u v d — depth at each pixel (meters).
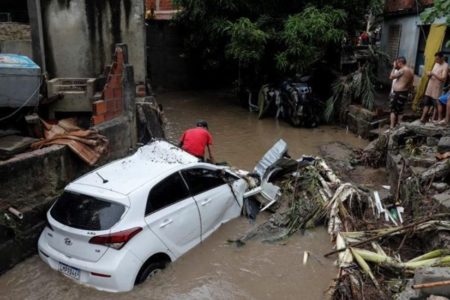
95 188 5.32
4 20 10.85
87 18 10.17
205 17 16.67
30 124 7.21
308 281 5.52
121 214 5.02
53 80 9.31
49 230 5.36
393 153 9.11
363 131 12.61
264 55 16.16
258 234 6.62
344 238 6.06
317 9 14.77
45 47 10.26
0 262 5.39
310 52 14.30
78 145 6.69
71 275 5.12
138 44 10.52
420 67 14.66
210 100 18.62
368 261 5.52
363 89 13.49
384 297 4.84
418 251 6.09
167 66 20.27
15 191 5.67
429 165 7.78
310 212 7.07
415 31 14.88
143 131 9.66
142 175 5.67
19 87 6.73
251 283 5.49
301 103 13.58
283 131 13.50
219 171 6.80
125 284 4.92
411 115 11.79
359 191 7.46
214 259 6.00
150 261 5.30
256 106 16.33
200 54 20.08
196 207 6.04
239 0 15.65
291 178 8.45
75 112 9.29
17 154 6.18
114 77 8.27
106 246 4.89
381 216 7.11
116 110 8.48
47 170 6.12
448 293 4.27
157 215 5.38
